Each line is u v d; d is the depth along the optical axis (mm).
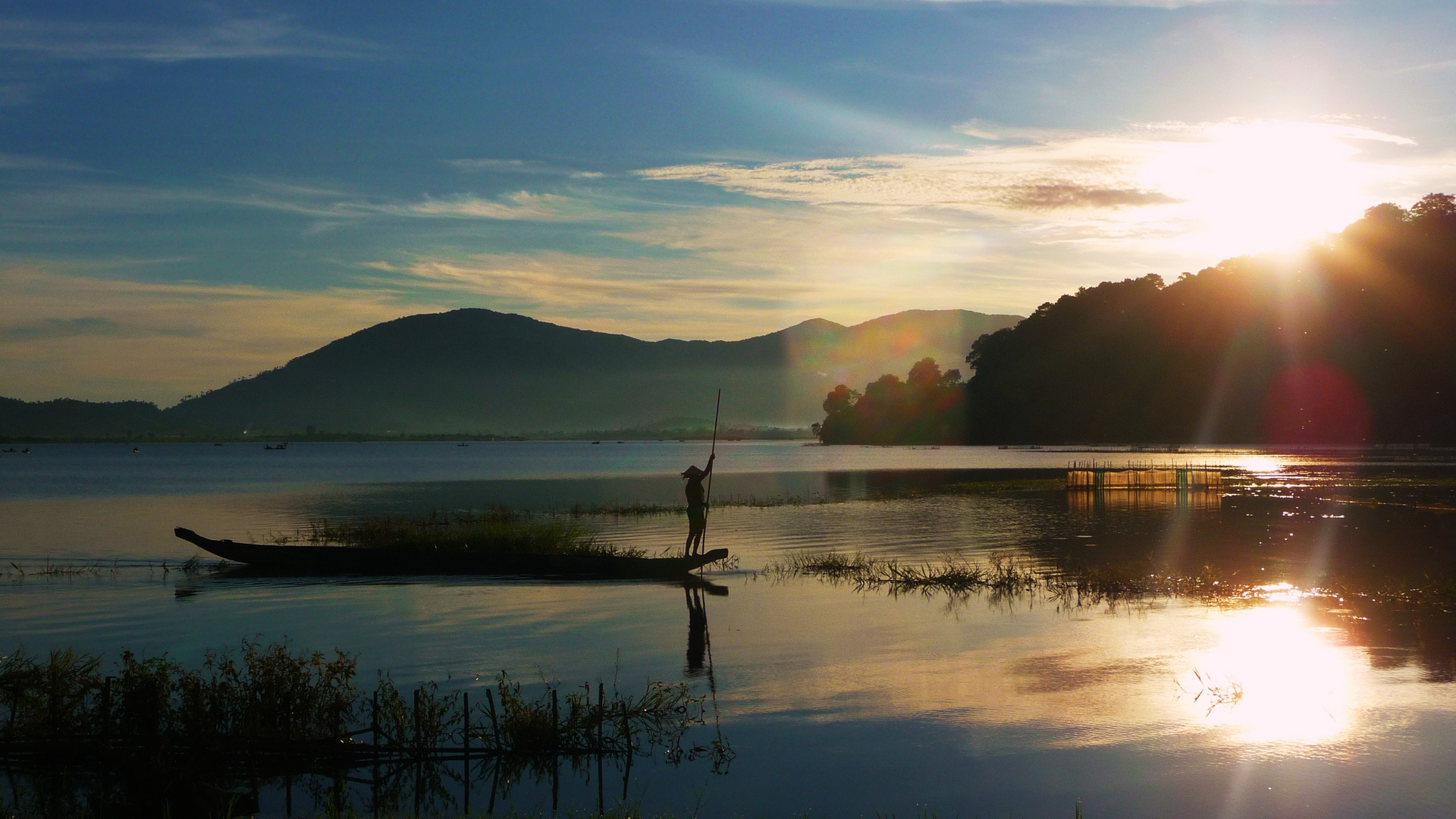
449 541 22547
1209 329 136625
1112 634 12336
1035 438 150500
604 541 24891
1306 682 9844
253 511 38969
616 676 10523
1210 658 10945
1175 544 22625
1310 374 122125
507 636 12750
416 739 8344
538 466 107312
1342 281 118875
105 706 8391
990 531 26609
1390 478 52438
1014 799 7074
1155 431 138000
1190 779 7371
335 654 11750
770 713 9141
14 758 8141
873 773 7609
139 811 7117
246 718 8609
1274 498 38500
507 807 7211
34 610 15234
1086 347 150500
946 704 9312
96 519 35438
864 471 73000
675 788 7438
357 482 68688
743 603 15266
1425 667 10422
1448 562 18859
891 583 17141
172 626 13750
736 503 38656
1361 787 7152
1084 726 8586
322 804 7352
